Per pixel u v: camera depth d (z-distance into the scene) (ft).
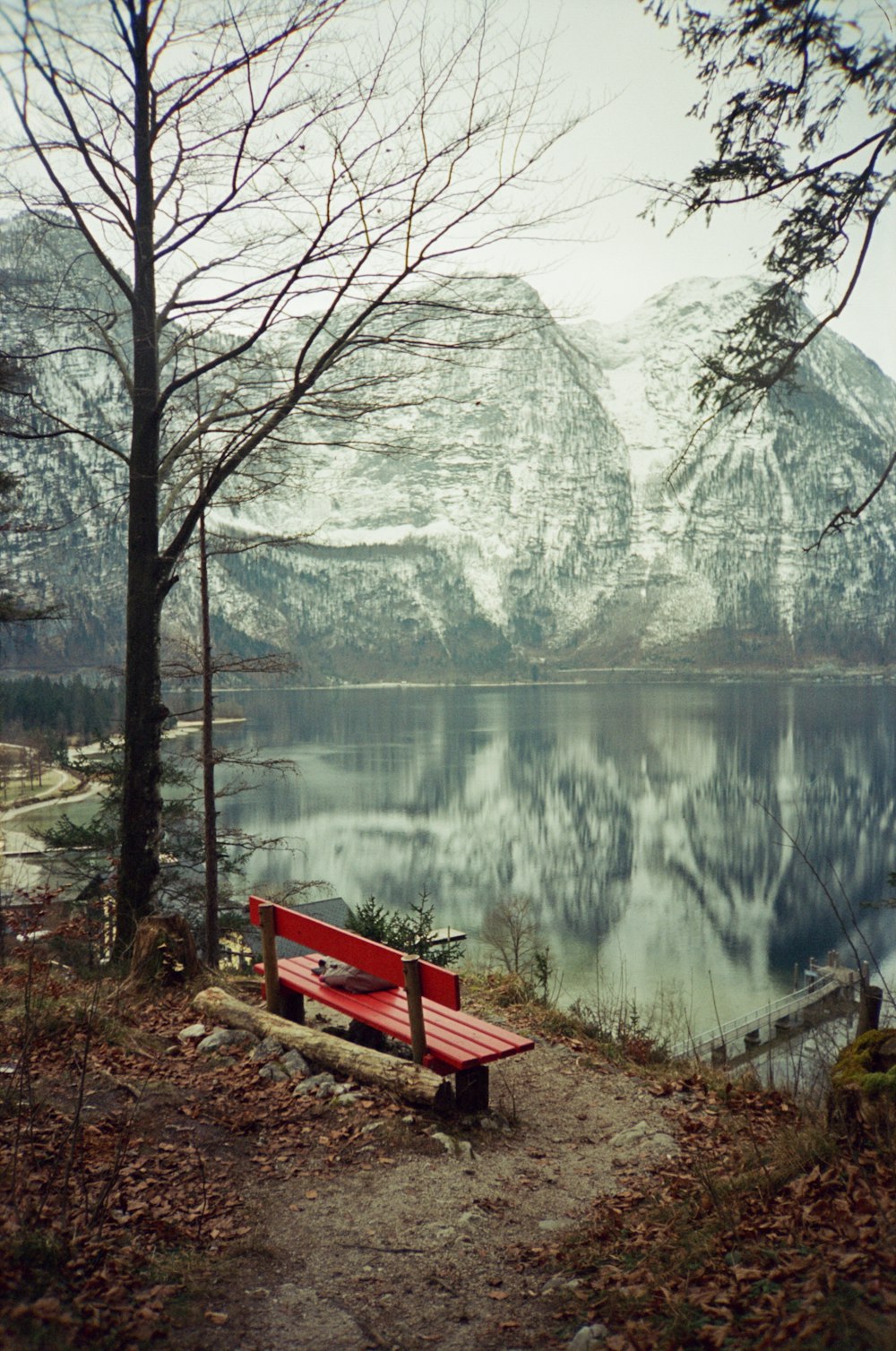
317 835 307.78
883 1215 10.71
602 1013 28.89
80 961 27.96
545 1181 15.34
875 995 24.50
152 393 30.73
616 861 299.17
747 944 211.61
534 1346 10.18
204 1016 22.02
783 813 368.48
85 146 27.02
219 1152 15.12
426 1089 17.26
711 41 16.83
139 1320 9.83
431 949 40.06
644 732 628.69
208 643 48.93
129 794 30.68
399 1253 12.48
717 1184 13.75
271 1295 11.09
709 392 17.76
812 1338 8.70
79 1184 12.77
